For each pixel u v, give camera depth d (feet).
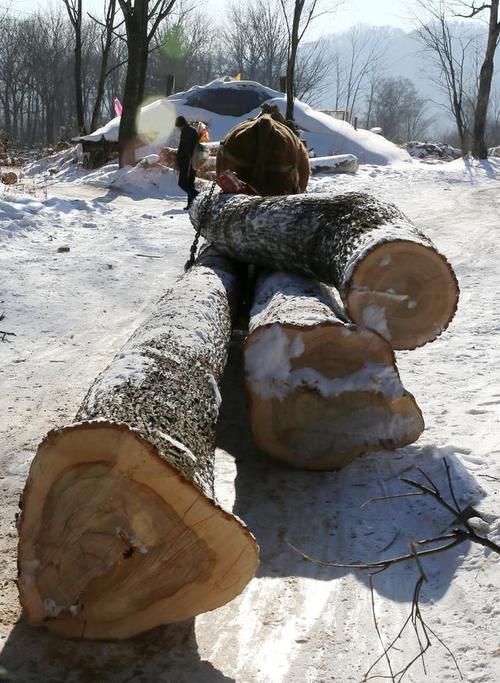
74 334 27.66
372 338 17.24
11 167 102.94
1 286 32.14
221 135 98.48
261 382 17.42
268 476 17.88
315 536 15.39
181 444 12.35
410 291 18.44
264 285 23.06
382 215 20.33
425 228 49.60
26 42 279.49
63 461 11.23
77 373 24.08
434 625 12.63
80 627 11.77
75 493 11.25
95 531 11.19
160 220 50.67
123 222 48.70
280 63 291.79
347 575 14.11
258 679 11.63
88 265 36.86
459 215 55.36
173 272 37.22
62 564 11.33
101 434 11.00
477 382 22.62
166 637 12.46
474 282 34.88
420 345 18.78
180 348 16.01
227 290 22.75
